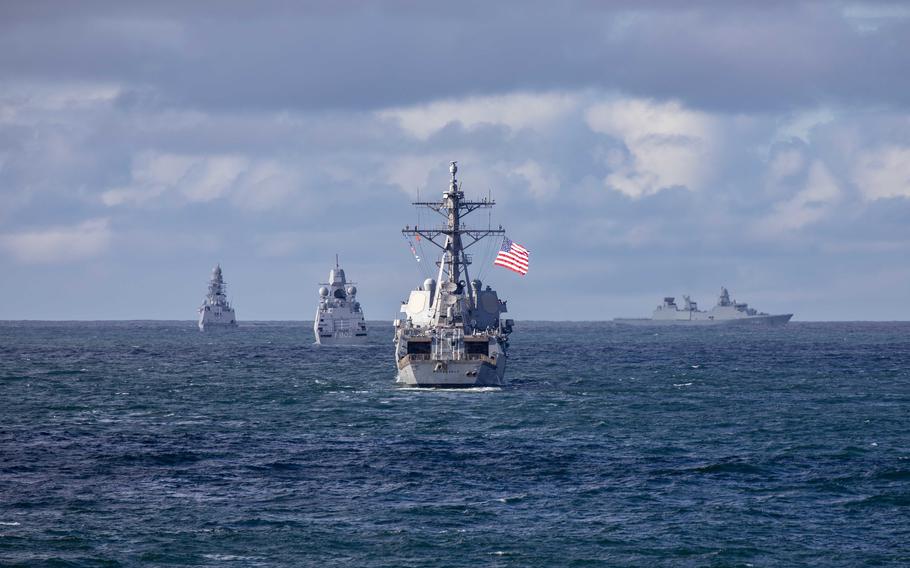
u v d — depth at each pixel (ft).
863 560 621.31
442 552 634.43
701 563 617.62
